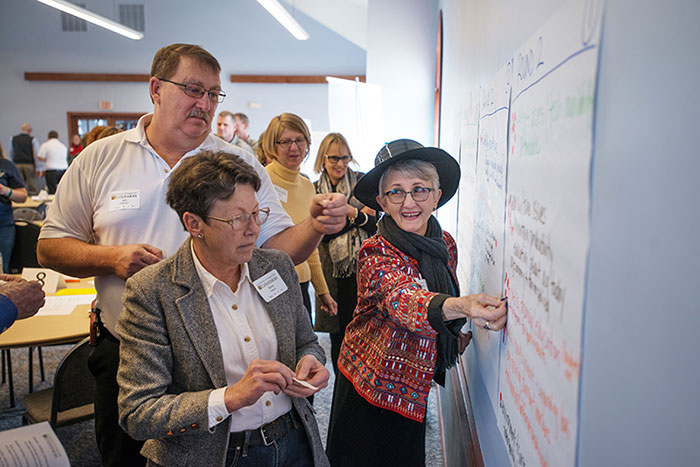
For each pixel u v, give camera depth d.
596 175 0.56
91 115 13.43
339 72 13.34
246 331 1.33
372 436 1.55
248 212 1.25
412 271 1.46
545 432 0.76
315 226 1.63
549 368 0.74
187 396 1.21
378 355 1.51
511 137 1.05
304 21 13.16
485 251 1.41
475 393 1.60
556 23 0.71
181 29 13.20
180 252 1.34
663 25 0.45
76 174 1.74
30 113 13.30
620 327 0.52
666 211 0.45
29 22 12.99
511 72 1.06
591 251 0.58
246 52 13.32
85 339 2.09
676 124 0.43
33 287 1.42
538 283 0.81
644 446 0.48
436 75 5.34
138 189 1.71
